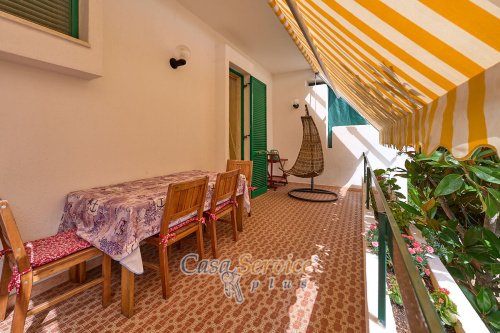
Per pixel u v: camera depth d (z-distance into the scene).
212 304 1.65
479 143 0.50
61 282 1.90
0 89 1.57
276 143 6.30
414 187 2.43
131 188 2.09
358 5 0.73
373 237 2.22
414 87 0.83
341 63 1.67
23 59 1.54
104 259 1.60
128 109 2.43
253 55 4.81
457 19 0.49
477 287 1.68
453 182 1.43
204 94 3.58
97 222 1.64
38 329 1.42
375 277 1.72
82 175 2.05
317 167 4.71
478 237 1.54
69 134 1.95
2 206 1.14
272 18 3.42
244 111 4.72
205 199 2.11
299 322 1.49
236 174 2.54
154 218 1.70
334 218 3.44
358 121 5.39
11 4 1.60
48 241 1.55
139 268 1.51
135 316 1.53
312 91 5.80
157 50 2.74
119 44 2.31
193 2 3.04
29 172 1.73
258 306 1.63
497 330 1.20
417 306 0.45
